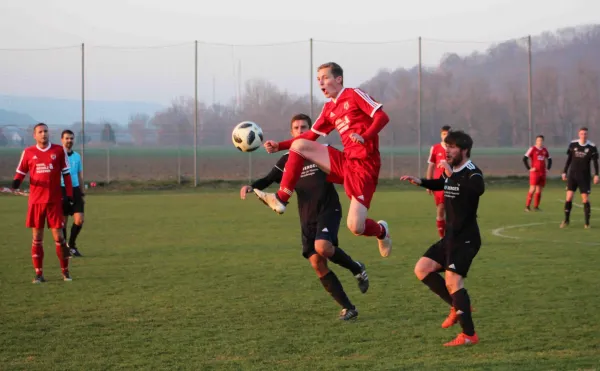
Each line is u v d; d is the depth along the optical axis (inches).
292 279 450.9
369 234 348.5
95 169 1793.8
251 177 1541.6
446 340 298.0
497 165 1755.7
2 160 1811.0
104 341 299.3
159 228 778.2
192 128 1823.3
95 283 443.2
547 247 593.0
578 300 374.3
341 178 335.6
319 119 344.5
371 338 301.7
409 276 457.4
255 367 259.4
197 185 1464.1
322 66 334.6
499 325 321.7
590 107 2144.4
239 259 542.3
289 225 805.9
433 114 2025.1
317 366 260.4
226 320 337.1
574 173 749.3
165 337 305.1
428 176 695.7
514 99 2014.0
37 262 451.2
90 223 832.9
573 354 273.6
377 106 320.8
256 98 1940.2
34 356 277.1
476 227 301.4
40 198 451.2
